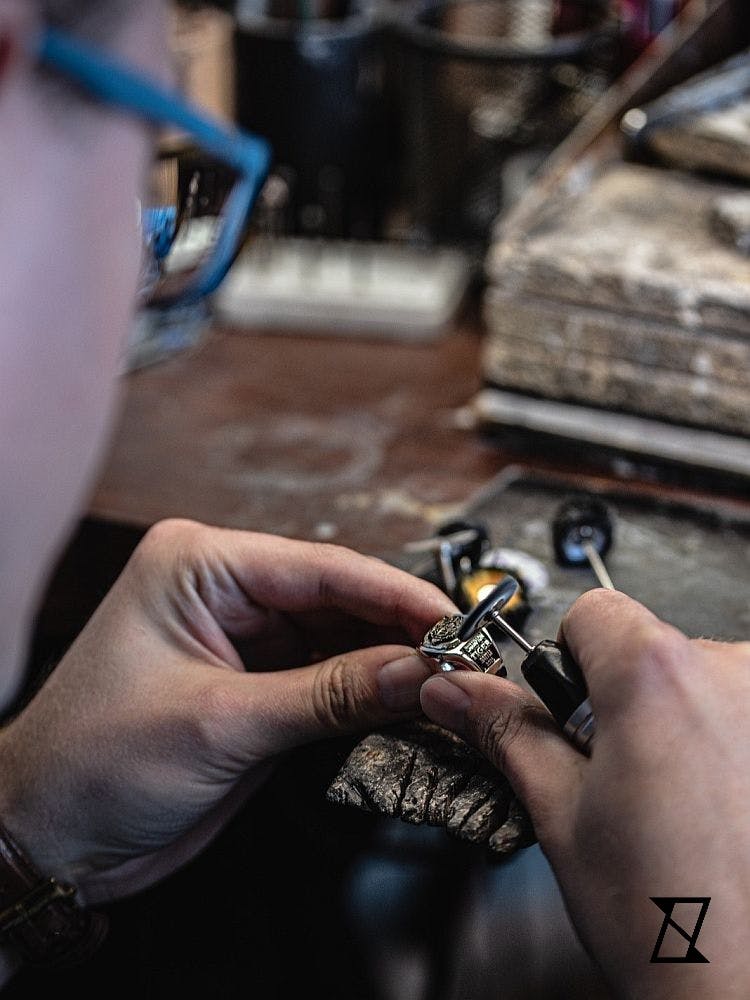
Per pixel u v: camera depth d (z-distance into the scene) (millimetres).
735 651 447
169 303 529
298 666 570
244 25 817
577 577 596
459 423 758
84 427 348
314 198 864
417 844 703
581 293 695
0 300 317
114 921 674
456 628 481
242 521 662
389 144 911
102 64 323
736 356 673
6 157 312
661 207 761
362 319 847
